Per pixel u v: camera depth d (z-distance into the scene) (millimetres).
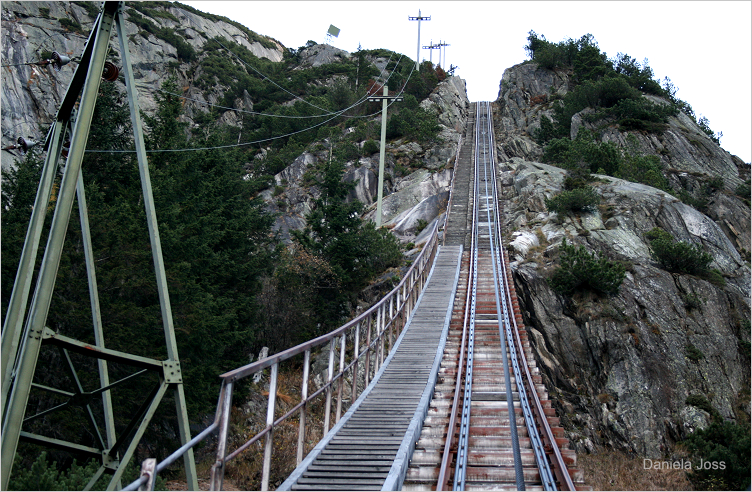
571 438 22766
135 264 16547
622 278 27719
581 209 35812
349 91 77062
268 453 8883
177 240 18031
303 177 54062
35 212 9094
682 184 46812
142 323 15438
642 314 27141
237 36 122312
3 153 36219
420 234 40844
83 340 14641
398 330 20516
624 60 80438
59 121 10094
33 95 50969
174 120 26078
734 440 18438
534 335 26875
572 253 28031
